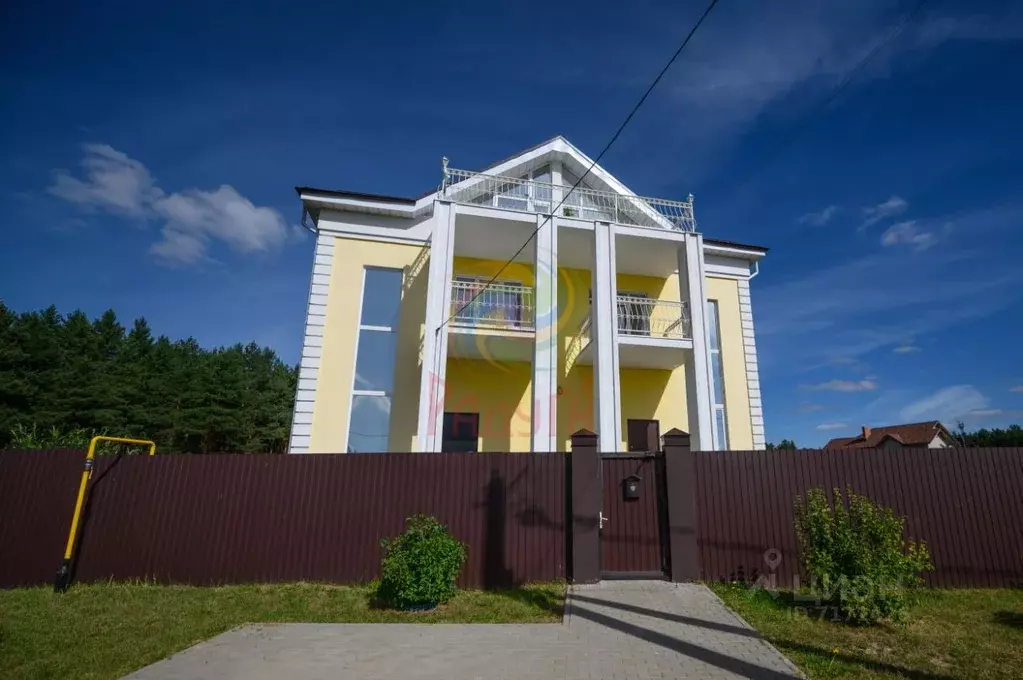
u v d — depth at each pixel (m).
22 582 6.93
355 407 10.90
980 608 5.99
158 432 33.72
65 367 32.41
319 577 7.07
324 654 4.74
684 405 12.96
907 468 7.37
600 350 10.43
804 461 7.36
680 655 4.61
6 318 31.08
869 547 5.71
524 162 12.45
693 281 11.36
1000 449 7.48
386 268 11.70
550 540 7.18
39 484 7.21
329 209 11.60
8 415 28.00
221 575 7.05
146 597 6.47
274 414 40.53
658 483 7.34
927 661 4.45
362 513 7.24
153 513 7.19
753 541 7.09
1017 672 4.23
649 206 12.32
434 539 6.40
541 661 4.52
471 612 6.01
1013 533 7.17
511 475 7.38
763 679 4.12
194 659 4.64
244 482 7.31
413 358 11.28
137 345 48.84
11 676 4.30
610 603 6.05
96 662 4.59
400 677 4.22
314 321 10.99
